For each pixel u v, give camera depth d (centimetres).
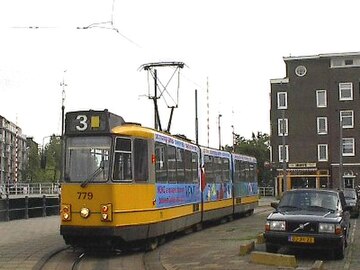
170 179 1747
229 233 1969
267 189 6981
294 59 6550
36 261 1323
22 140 13988
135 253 1502
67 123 1462
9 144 12462
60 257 1416
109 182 1403
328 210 1358
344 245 1321
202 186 2172
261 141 8612
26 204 2842
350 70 6412
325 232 1252
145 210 1514
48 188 5050
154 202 1573
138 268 1230
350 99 6406
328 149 6431
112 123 1456
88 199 1406
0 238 1855
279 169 6538
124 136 1462
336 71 6462
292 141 6531
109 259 1386
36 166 9956
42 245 1648
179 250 1506
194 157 2077
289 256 1162
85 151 1439
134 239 1459
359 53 6353
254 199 3164
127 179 1454
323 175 6406
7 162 12181
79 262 1329
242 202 2866
